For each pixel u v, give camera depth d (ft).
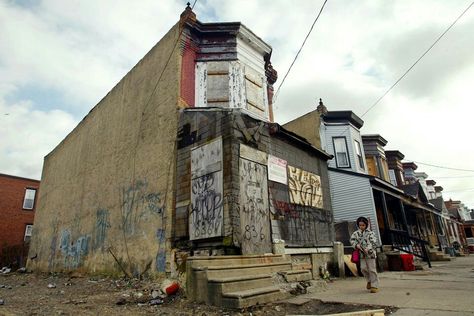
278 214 29.32
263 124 30.60
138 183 35.76
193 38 37.81
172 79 34.86
